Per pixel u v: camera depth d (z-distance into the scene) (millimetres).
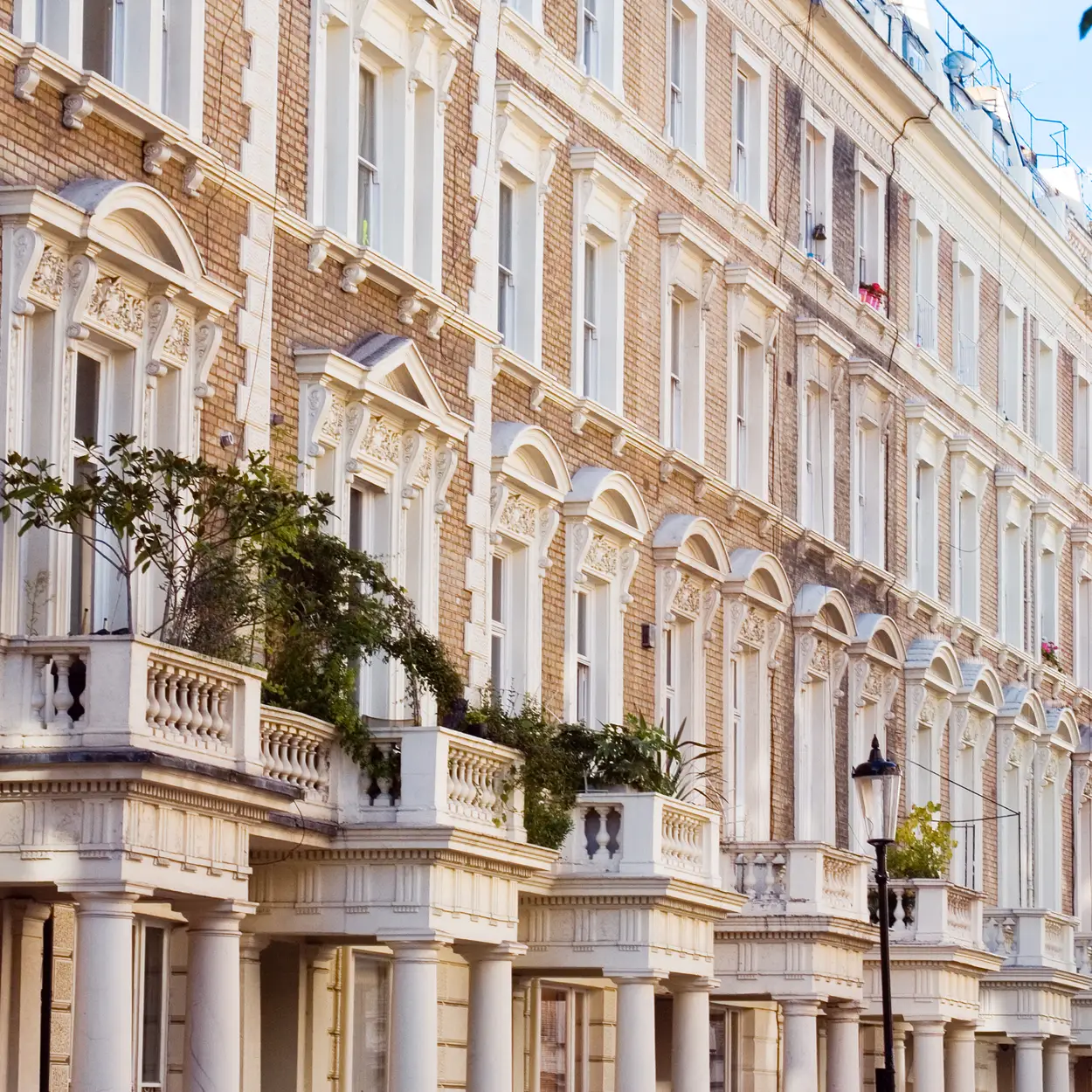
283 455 33688
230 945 28656
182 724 27656
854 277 57656
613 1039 44562
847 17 55219
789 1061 44750
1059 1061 62844
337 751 32875
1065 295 75812
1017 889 66188
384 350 36000
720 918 41344
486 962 34969
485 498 39375
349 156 35938
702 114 48938
